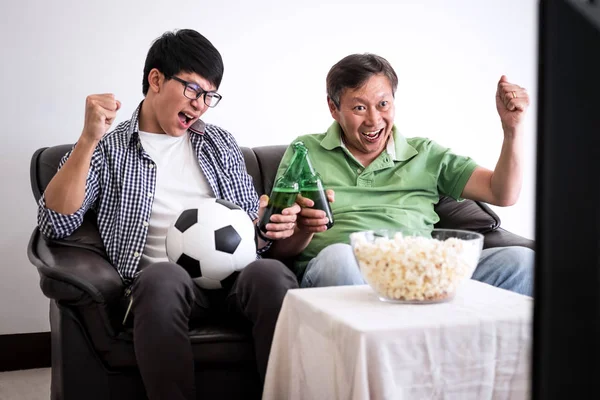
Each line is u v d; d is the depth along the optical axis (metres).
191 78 1.93
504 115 1.93
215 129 2.12
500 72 3.11
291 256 2.03
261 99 2.79
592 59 0.44
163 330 1.57
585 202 0.44
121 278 1.85
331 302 1.29
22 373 2.55
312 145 2.22
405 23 2.96
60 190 1.77
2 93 2.50
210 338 1.70
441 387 1.14
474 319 1.14
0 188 2.53
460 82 3.05
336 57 2.88
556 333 0.46
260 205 1.84
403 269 1.24
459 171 2.15
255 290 1.65
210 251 1.72
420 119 3.00
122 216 1.89
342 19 2.87
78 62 2.57
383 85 2.06
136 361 1.67
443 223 2.26
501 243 2.09
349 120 2.08
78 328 1.67
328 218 1.79
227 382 1.74
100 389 1.68
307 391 1.33
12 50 2.50
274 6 2.78
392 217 2.08
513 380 1.17
